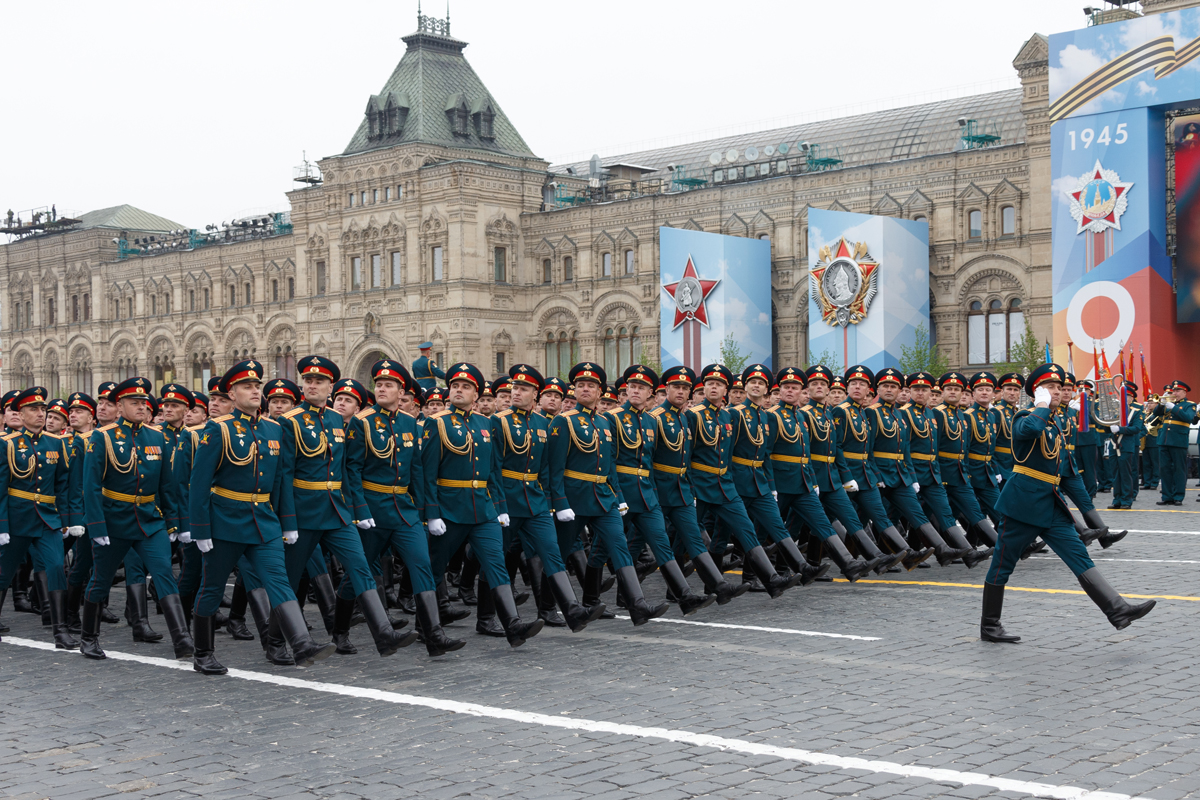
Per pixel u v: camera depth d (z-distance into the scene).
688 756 10.20
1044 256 59.94
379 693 12.86
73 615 16.48
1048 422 14.20
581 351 78.75
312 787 9.64
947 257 63.62
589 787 9.47
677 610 17.92
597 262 78.00
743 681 12.95
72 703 12.77
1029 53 60.03
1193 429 42.06
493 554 15.16
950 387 22.25
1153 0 56.19
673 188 81.31
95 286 104.94
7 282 113.81
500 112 85.62
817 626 16.14
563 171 97.06
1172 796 8.91
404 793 9.44
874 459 20.69
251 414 13.73
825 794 9.15
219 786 9.73
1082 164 53.41
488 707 12.08
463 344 78.19
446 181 78.81
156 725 11.71
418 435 15.11
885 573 21.14
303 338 88.62
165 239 103.69
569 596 15.49
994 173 61.91
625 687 12.84
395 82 84.31
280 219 95.00
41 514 16.59
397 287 82.00
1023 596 18.06
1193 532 25.75
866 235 61.56
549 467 15.87
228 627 16.89
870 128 78.62
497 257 80.88
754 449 18.31
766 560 17.50
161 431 16.45
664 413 16.92
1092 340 53.25
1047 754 9.99
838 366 62.84
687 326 69.00
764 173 75.44
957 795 9.05
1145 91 51.66
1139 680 12.48
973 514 22.00
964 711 11.42
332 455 14.25
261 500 13.63
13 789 9.78
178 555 23.16
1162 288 53.03
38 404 16.81
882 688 12.43
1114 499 31.73
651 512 16.55
